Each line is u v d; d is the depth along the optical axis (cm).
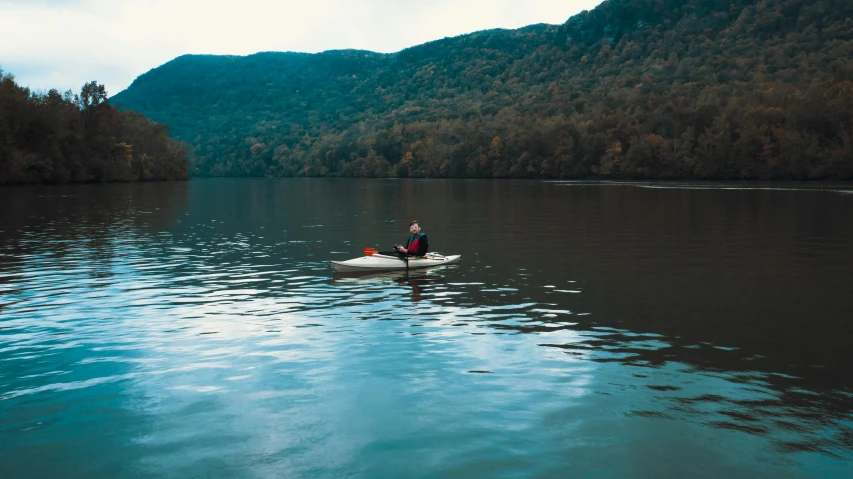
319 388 895
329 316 1334
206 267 2025
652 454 695
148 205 5438
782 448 708
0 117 9075
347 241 2777
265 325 1255
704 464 672
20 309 1400
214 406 831
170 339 1152
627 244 2595
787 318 1322
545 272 1912
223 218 4062
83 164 11312
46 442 729
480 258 2211
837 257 2212
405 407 825
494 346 1103
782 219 3744
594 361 1019
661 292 1603
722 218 3834
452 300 1502
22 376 951
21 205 5284
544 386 901
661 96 16225
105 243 2677
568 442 723
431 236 2931
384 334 1186
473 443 721
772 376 948
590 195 6956
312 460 683
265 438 736
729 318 1323
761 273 1886
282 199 6600
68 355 1055
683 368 984
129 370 977
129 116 14375
